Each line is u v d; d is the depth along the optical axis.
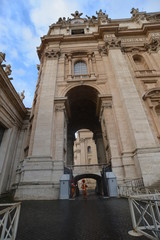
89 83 20.27
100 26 25.03
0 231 4.81
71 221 5.45
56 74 21.06
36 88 24.94
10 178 18.38
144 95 17.23
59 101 18.47
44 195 12.20
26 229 4.72
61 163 14.32
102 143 29.08
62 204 9.36
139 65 22.88
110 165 15.04
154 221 3.47
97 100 20.52
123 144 14.96
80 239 3.82
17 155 20.44
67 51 24.59
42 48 26.75
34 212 7.13
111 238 3.81
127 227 4.59
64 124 18.23
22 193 12.30
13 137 19.94
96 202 9.70
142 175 12.12
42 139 15.44
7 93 17.55
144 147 13.48
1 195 15.73
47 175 13.30
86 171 19.44
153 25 24.95
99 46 24.16
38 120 16.64
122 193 12.14
